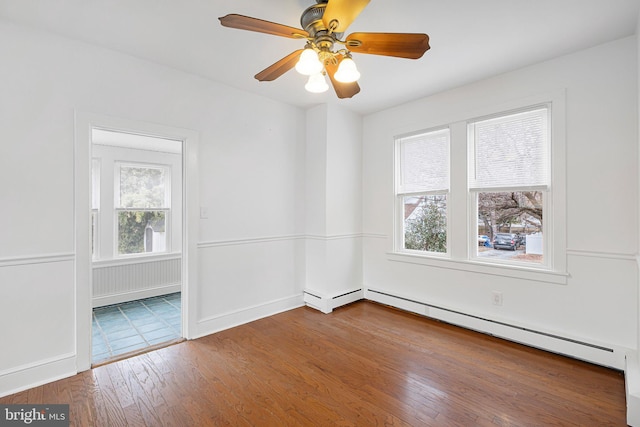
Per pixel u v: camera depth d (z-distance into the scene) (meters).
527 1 1.88
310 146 3.85
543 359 2.49
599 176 2.39
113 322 3.44
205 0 1.87
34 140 2.14
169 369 2.36
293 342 2.84
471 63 2.66
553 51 2.47
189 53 2.51
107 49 2.42
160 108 2.70
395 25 2.13
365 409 1.90
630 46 2.25
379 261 3.96
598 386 2.12
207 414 1.86
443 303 3.34
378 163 3.95
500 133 2.95
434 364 2.43
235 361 2.49
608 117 2.34
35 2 1.87
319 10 1.59
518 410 1.88
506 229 2.94
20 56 2.09
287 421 1.80
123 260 4.15
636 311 2.25
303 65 1.55
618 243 2.32
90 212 2.36
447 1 1.88
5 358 2.05
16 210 2.08
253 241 3.39
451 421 1.78
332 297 3.68
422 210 3.63
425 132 3.50
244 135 3.29
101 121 2.39
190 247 2.89
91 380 2.21
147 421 1.79
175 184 4.67
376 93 3.34
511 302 2.85
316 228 3.79
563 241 2.55
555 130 2.57
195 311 2.93
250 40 2.31
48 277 2.20
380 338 2.92
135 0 1.86
